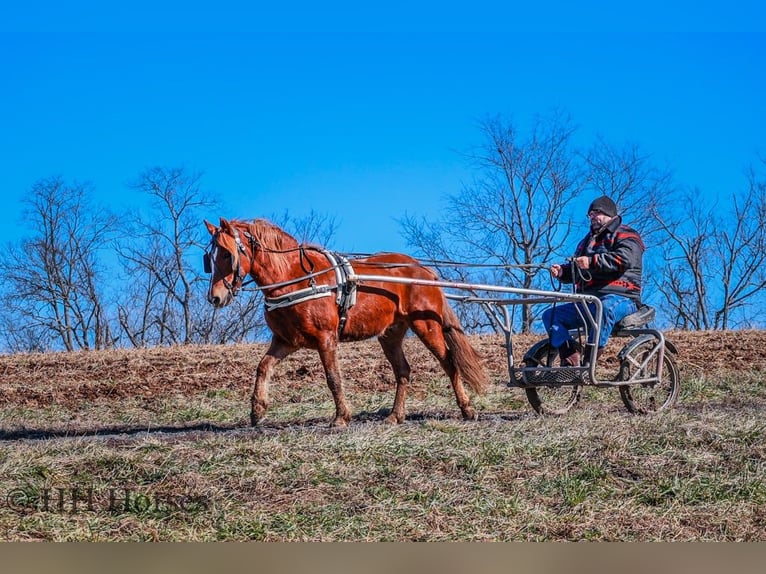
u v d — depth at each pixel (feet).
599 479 27.45
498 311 36.91
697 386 45.57
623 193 109.81
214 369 54.03
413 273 36.40
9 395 48.29
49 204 109.29
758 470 27.84
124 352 61.31
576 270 34.37
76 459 28.50
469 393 45.62
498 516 25.08
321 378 50.80
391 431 31.55
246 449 29.04
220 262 32.94
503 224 109.09
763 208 108.37
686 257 110.22
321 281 34.01
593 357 33.94
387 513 25.16
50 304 112.06
